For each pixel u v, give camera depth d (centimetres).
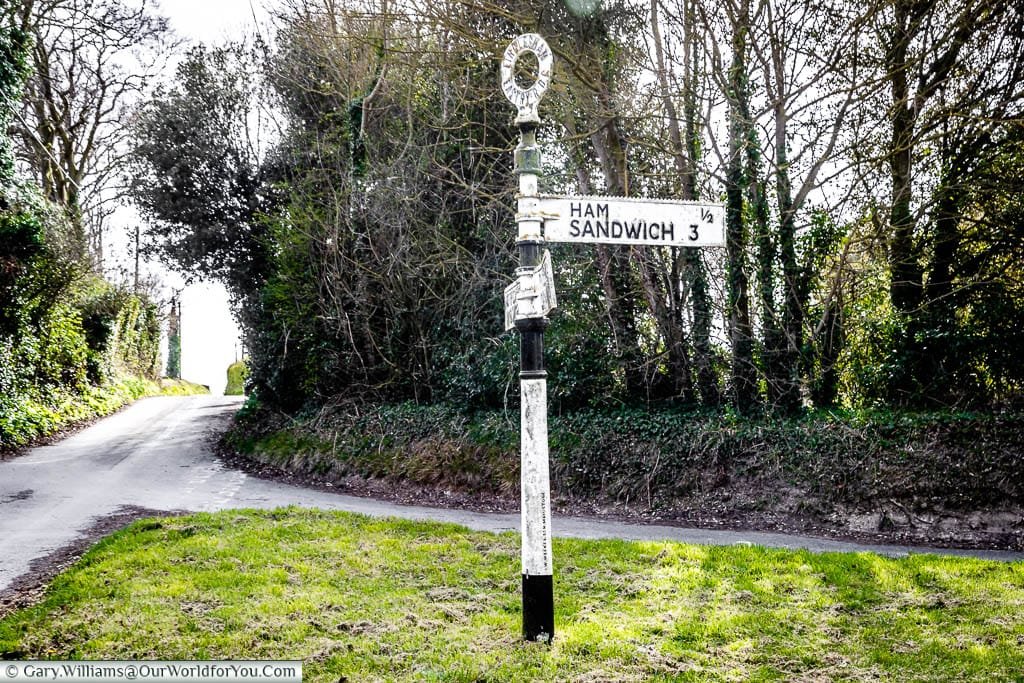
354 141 1784
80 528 964
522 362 489
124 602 582
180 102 2284
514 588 630
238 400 3281
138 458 1698
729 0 1183
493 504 1273
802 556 735
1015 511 1007
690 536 991
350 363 1795
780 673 456
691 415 1351
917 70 1209
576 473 1295
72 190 2641
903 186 1189
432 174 1537
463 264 1535
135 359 3456
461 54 1372
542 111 1384
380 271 1661
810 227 1288
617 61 1335
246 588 612
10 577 736
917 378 1316
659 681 441
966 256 1268
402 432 1563
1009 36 1172
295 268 1858
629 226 496
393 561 717
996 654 476
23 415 1823
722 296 1321
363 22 1485
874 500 1077
